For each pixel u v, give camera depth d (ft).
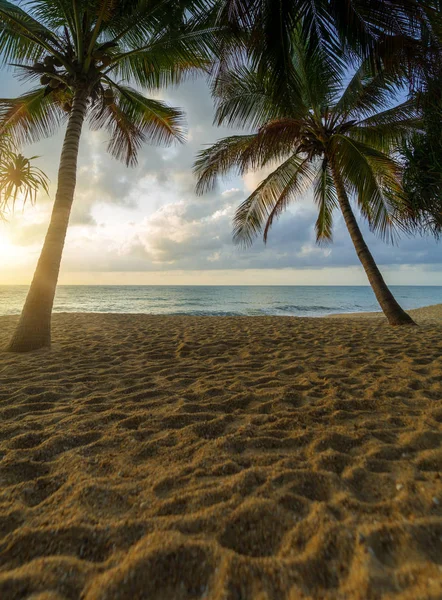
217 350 15.02
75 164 16.33
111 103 19.88
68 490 4.48
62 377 10.65
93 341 17.51
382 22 12.27
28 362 12.69
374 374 10.27
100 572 3.10
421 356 12.47
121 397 8.64
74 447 5.86
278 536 3.52
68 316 32.53
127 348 15.65
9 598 2.83
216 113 23.68
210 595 2.84
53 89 16.72
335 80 16.65
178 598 2.82
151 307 78.13
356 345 15.56
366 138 25.41
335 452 5.37
